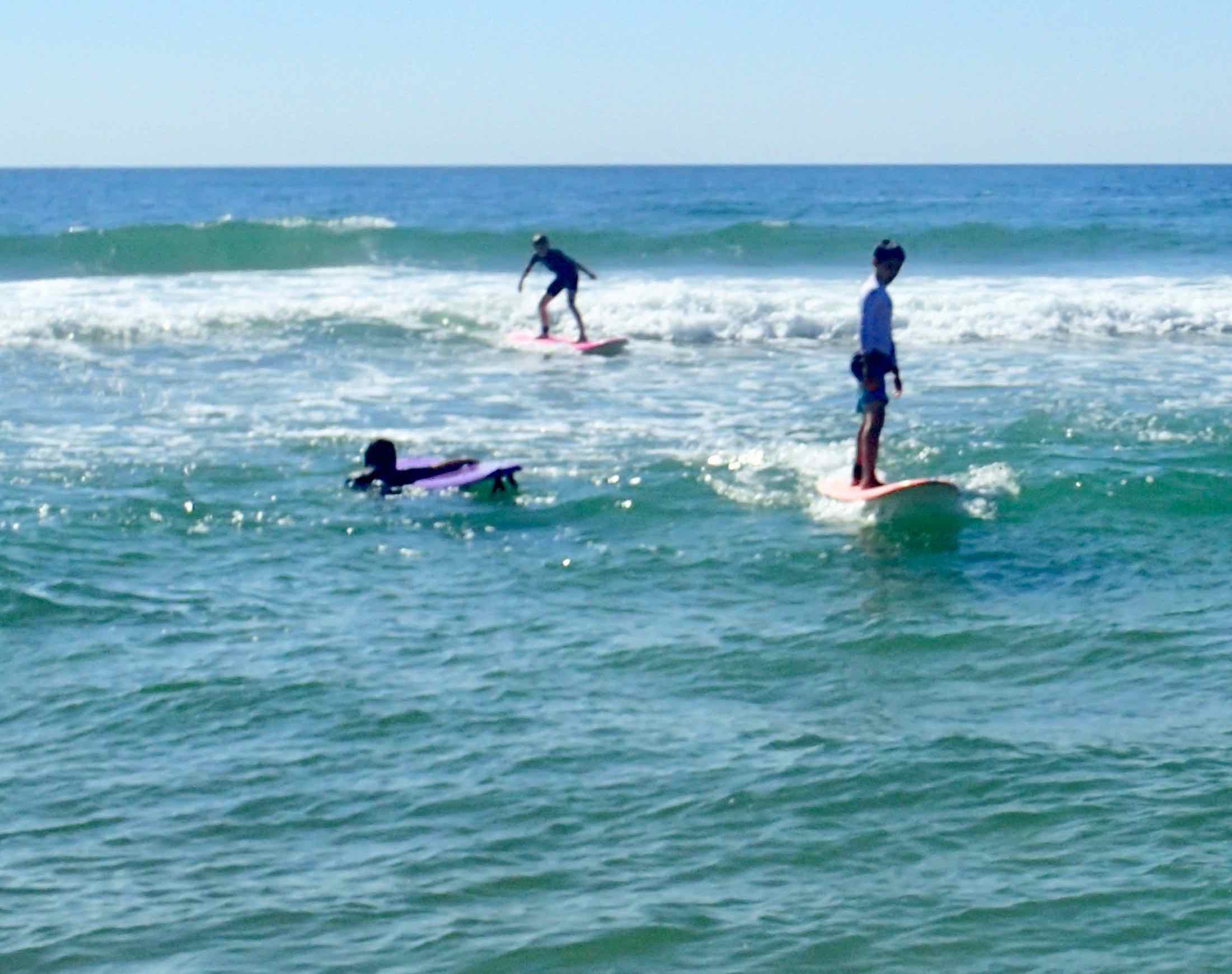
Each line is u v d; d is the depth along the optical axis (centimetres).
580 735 762
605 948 546
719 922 565
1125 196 7469
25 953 545
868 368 1216
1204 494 1246
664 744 750
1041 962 531
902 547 1130
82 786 704
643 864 616
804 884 596
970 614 972
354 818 666
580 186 10344
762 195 7744
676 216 4984
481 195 7912
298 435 1529
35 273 3206
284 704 809
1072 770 705
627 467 1384
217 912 577
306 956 542
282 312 2392
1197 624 943
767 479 1341
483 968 533
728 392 1836
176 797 691
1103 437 1476
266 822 663
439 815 668
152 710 802
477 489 1306
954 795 680
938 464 1375
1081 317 2500
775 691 834
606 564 1092
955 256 3591
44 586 1012
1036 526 1182
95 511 1205
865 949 543
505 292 2712
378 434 1542
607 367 2061
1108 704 803
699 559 1103
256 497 1269
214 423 1594
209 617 962
